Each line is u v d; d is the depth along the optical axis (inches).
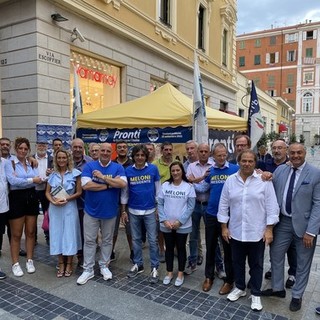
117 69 421.1
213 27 694.5
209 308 144.2
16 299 151.4
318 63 2340.1
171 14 528.7
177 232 164.6
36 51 301.7
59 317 136.3
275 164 181.5
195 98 223.1
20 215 176.9
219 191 158.6
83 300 150.9
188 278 174.6
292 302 143.1
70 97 341.1
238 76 863.7
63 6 325.7
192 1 594.6
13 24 312.2
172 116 237.6
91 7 353.7
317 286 165.6
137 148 172.9
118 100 425.4
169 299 152.1
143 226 184.2
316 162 1157.7
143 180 173.6
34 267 186.2
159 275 178.2
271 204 141.6
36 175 185.6
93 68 381.7
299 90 2410.2
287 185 144.3
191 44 594.2
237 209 144.2
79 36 334.3
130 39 425.1
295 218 141.1
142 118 245.1
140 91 453.1
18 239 178.7
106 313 139.8
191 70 593.9
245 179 144.4
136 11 433.4
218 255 175.9
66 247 171.3
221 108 771.4
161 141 239.1
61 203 169.0
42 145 230.2
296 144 141.1
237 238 144.7
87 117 272.5
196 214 177.6
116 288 162.9
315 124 2404.0
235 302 149.3
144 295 155.8
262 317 137.2
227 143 298.4
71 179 174.4
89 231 170.7
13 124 321.1
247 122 325.1
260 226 141.9
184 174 167.3
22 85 312.3
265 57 2475.4
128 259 201.6
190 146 196.9
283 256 149.4
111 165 172.1
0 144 195.9
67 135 298.8
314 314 139.8
